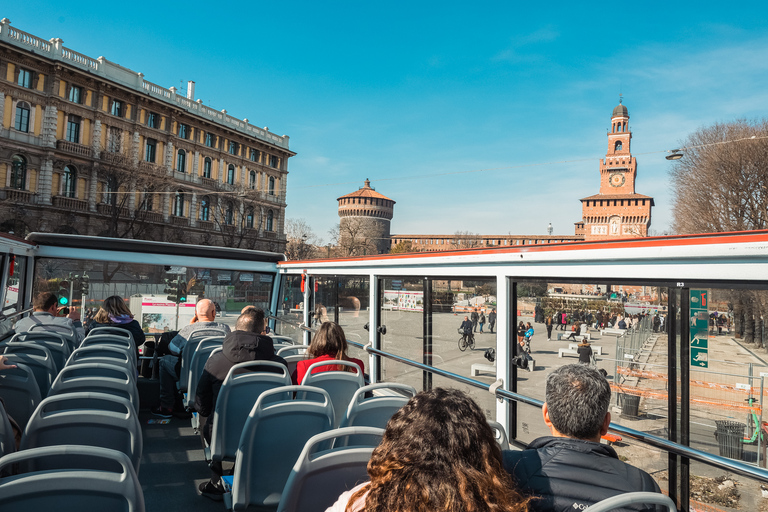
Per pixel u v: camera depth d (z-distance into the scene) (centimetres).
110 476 162
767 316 232
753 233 234
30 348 403
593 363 312
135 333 575
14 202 3434
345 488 202
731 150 2627
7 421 231
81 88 3894
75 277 666
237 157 5378
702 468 259
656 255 276
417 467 123
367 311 564
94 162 3888
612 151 10125
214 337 457
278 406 265
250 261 791
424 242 10900
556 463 166
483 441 132
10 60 3450
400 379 504
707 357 254
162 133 4516
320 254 7425
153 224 4300
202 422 382
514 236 10738
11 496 152
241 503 263
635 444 288
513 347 369
